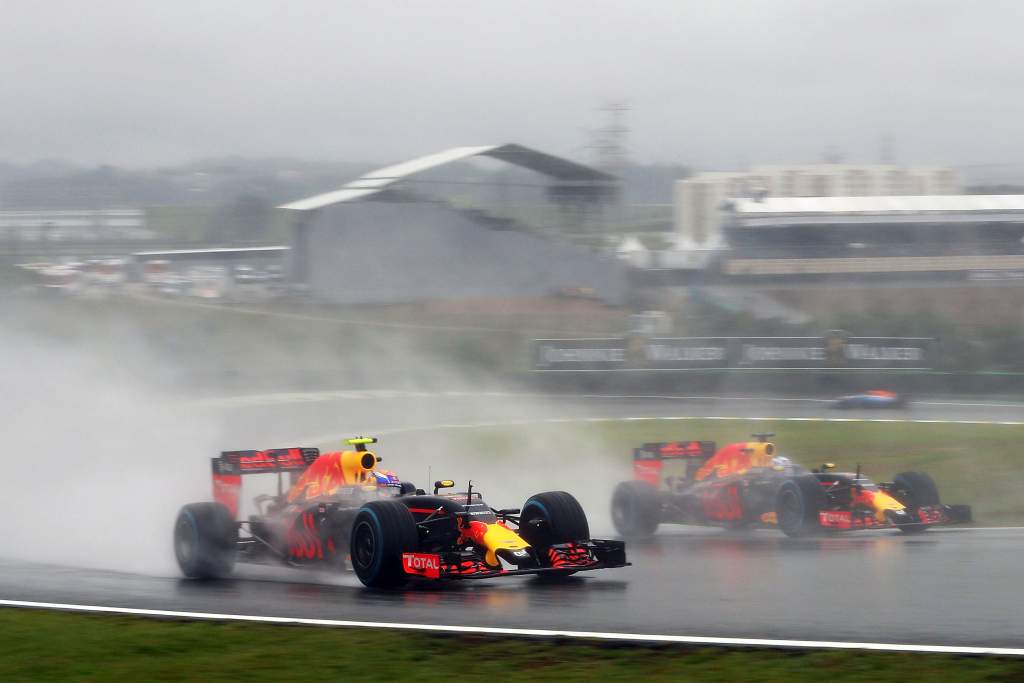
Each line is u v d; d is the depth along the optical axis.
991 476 76.00
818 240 177.75
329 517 37.72
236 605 31.56
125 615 30.19
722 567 38.66
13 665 24.89
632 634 26.22
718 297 167.88
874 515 51.38
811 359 128.62
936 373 124.88
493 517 35.31
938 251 170.12
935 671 22.50
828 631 26.47
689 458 58.31
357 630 26.97
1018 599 30.66
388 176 185.50
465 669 23.30
